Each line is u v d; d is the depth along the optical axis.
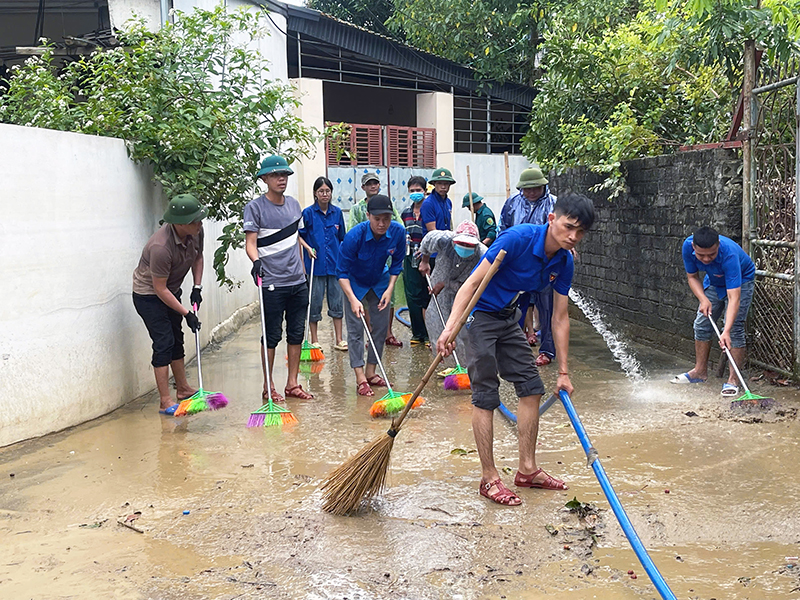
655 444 5.01
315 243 8.29
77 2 11.24
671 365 7.23
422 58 16.94
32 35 11.42
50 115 6.85
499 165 19.05
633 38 9.84
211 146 6.83
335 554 3.55
